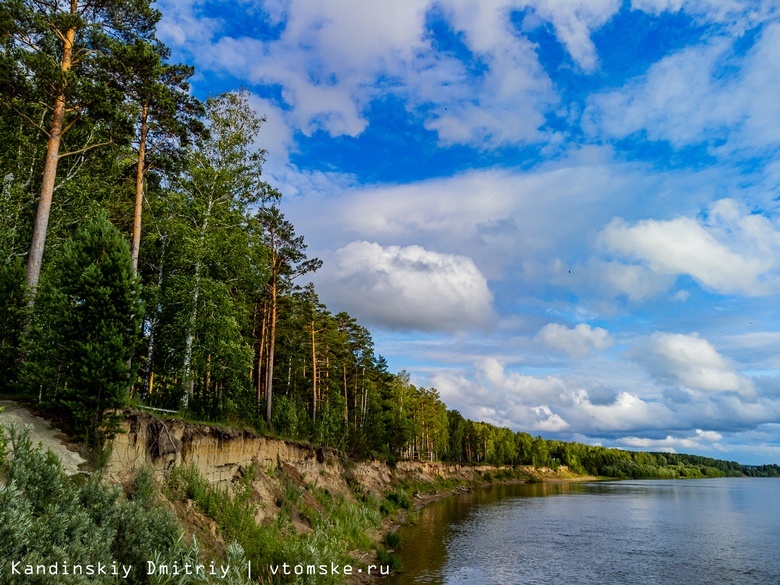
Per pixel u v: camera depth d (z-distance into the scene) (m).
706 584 26.48
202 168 29.50
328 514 28.22
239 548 14.67
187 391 25.31
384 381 81.94
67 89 20.08
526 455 169.50
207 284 25.95
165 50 25.64
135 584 10.66
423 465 89.31
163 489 16.59
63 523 9.46
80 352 14.37
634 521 52.31
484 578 25.36
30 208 24.91
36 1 21.00
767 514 61.06
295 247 39.81
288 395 53.06
